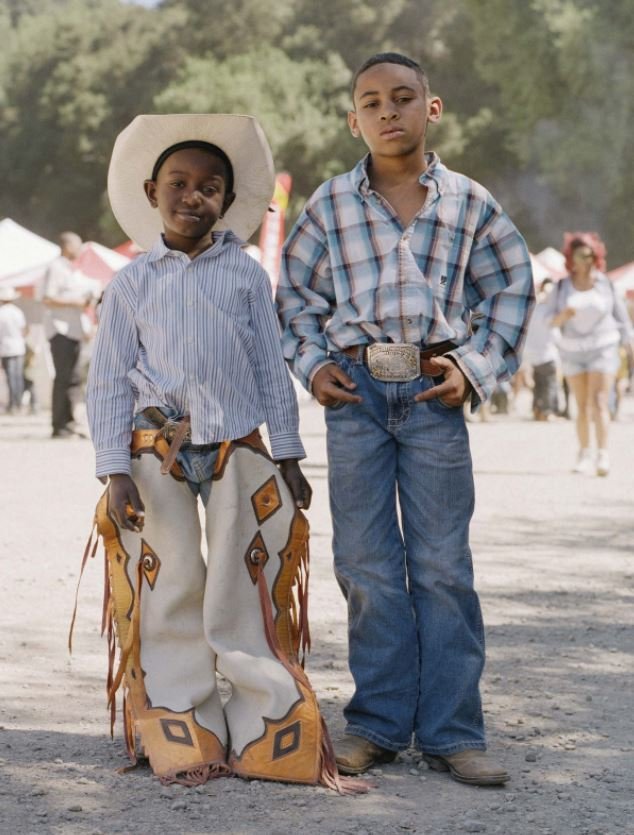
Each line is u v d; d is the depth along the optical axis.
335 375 4.59
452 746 4.58
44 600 7.62
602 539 10.06
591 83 54.12
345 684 5.87
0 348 26.08
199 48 76.81
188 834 3.94
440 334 4.56
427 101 4.67
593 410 14.23
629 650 6.59
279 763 4.40
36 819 4.05
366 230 4.61
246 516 4.55
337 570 4.69
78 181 76.62
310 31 74.50
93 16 79.31
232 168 4.74
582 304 13.95
